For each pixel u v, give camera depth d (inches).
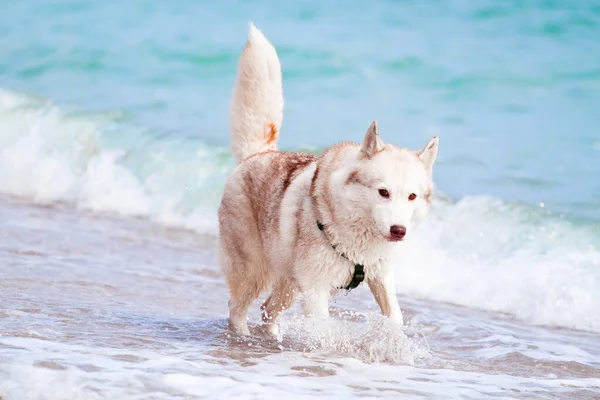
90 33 1181.1
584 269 459.2
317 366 304.8
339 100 885.8
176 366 286.2
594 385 303.4
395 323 328.5
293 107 858.8
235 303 366.6
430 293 463.2
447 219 548.7
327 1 1289.4
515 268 474.6
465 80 942.4
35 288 398.0
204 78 985.5
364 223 312.8
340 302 433.1
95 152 712.4
